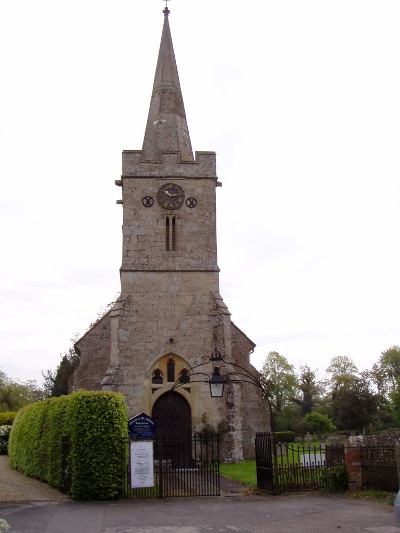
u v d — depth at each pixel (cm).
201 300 3241
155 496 1833
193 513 1511
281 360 9025
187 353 3158
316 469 1895
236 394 3066
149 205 3347
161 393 3098
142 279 3241
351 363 9375
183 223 3347
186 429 3081
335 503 1598
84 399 1867
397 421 6519
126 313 3177
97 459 1806
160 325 3186
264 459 1942
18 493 1895
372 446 1791
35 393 7369
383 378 8262
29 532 1259
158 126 3597
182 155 3569
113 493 1797
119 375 3083
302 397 9356
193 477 2292
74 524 1357
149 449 1853
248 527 1302
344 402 6600
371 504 1562
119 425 1867
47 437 2158
